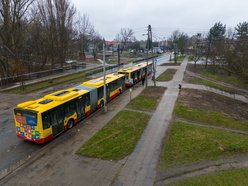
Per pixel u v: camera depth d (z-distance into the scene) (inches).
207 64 2513.5
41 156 501.7
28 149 537.6
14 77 1380.4
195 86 1354.6
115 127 657.6
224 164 464.4
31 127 530.6
